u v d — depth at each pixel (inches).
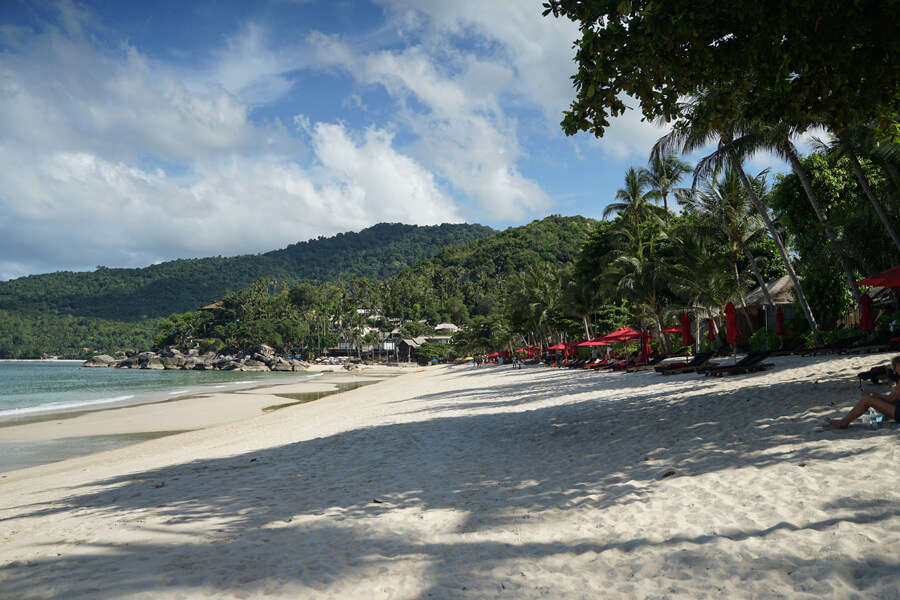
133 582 157.5
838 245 772.6
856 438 251.0
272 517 233.5
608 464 283.4
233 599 141.4
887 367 367.6
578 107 315.6
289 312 6840.6
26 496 384.8
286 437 586.2
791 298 1235.9
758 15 238.8
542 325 2598.4
